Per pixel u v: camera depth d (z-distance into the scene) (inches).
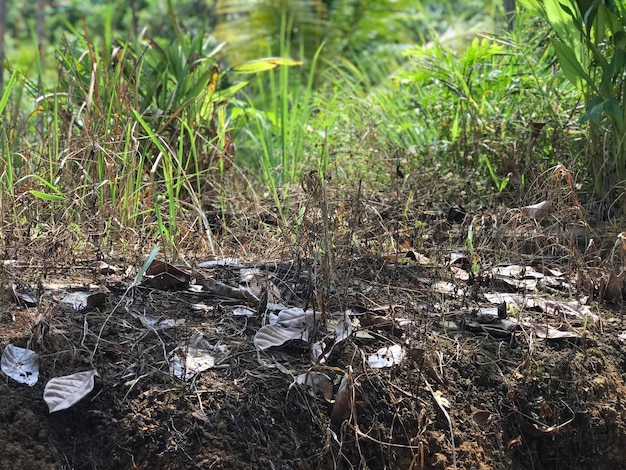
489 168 79.2
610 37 76.0
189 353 45.6
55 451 39.5
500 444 48.0
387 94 112.5
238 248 64.7
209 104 85.0
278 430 43.1
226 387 43.9
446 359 50.1
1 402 40.2
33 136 85.9
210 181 79.0
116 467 40.1
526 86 89.4
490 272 60.9
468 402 48.6
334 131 98.2
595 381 52.1
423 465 44.9
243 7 185.0
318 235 56.6
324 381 45.4
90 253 58.6
